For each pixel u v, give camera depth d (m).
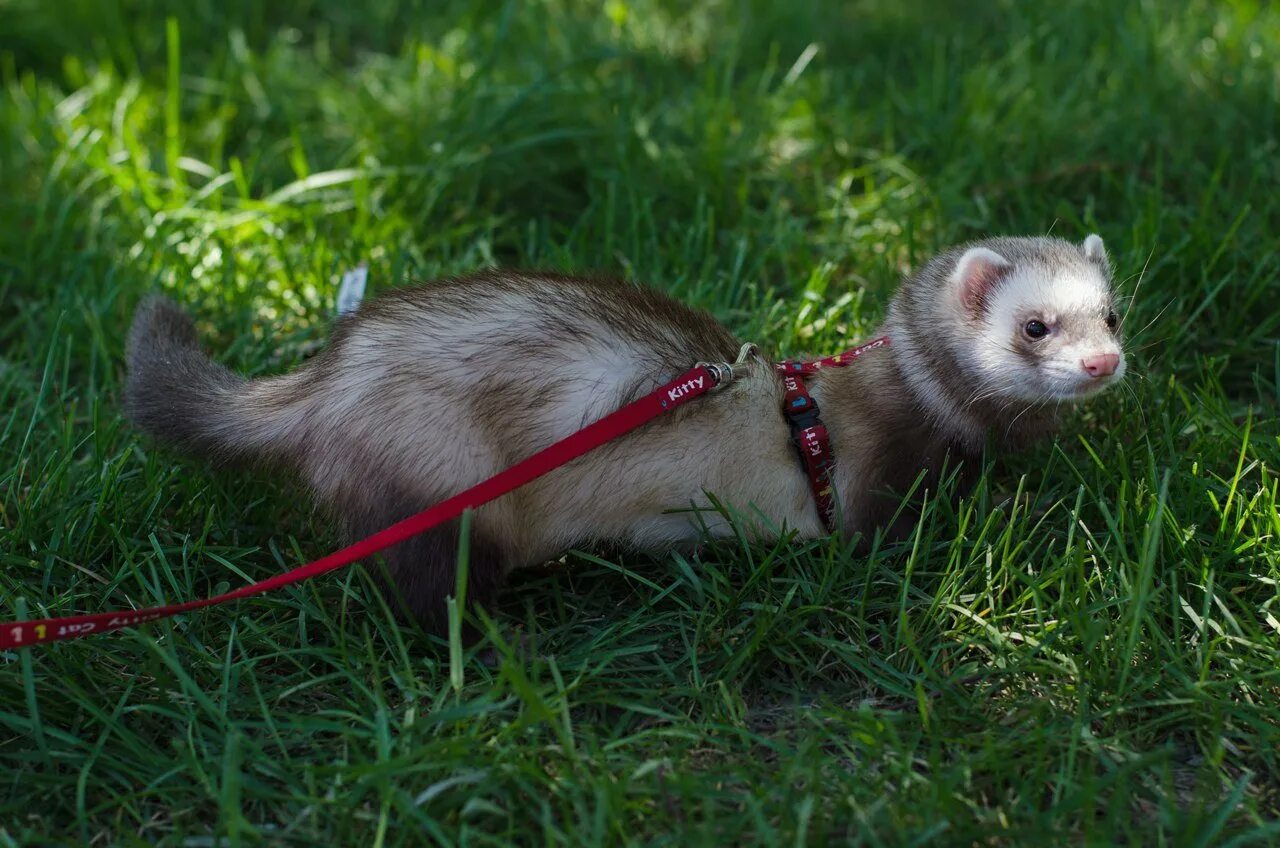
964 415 0.73
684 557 0.74
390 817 0.61
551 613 0.73
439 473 0.68
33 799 0.63
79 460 0.81
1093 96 1.07
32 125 1.06
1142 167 1.00
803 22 1.20
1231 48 1.11
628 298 0.73
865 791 0.62
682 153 1.01
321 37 1.25
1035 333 0.72
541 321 0.70
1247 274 0.88
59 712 0.65
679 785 0.62
